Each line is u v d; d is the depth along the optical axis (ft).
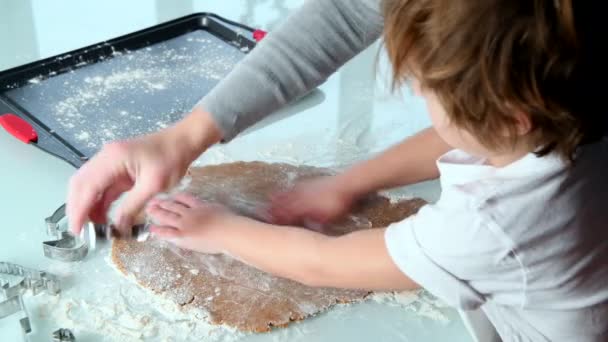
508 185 2.12
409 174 2.94
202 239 2.61
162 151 2.57
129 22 4.11
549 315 2.33
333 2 2.75
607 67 1.92
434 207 2.27
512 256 2.14
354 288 2.47
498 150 2.07
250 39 3.81
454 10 1.82
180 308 2.43
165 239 2.67
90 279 2.52
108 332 2.33
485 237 2.12
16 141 3.15
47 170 3.00
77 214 2.50
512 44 1.81
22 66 3.47
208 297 2.48
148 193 2.56
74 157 2.98
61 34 3.97
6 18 4.08
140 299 2.46
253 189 2.93
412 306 2.50
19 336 2.29
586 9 1.81
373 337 2.38
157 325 2.37
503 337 2.43
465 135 2.06
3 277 2.49
